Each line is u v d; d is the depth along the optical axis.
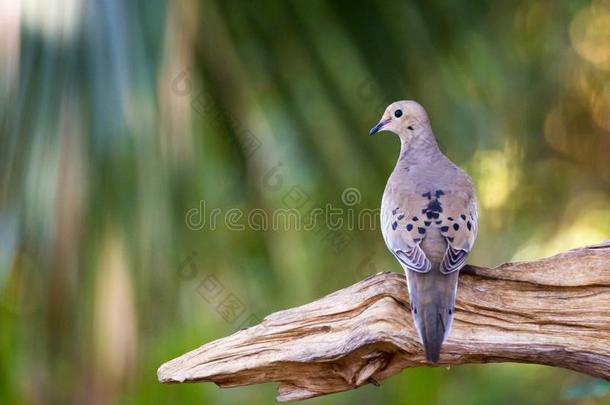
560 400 18.12
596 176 19.00
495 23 14.16
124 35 10.96
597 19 18.72
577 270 9.02
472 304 9.01
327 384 9.08
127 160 10.80
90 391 11.51
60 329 11.15
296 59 12.64
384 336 8.73
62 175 10.73
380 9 12.79
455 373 18.44
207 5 12.44
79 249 10.80
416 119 11.32
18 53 10.81
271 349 8.96
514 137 16.61
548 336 8.93
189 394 13.44
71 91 10.80
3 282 10.73
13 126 10.73
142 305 11.25
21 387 13.35
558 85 18.50
